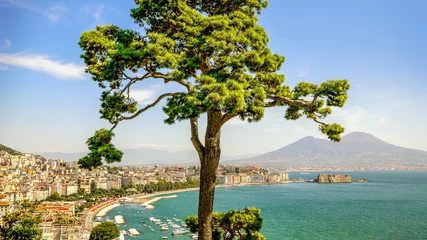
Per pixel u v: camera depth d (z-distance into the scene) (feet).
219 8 44.96
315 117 42.52
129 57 35.73
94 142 40.42
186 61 36.50
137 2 43.65
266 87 39.17
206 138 40.19
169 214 411.75
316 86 40.14
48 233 180.34
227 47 35.88
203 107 31.78
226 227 45.14
